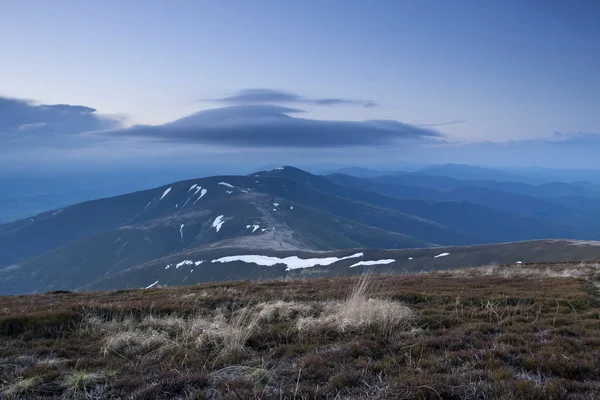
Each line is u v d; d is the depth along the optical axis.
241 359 7.35
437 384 5.43
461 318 9.77
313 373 6.37
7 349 8.30
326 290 15.44
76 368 7.02
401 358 6.92
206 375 6.32
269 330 8.97
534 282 16.25
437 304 11.72
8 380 6.55
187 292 16.52
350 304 9.88
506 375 5.77
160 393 5.84
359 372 6.15
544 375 5.95
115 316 10.96
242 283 20.41
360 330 8.77
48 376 6.57
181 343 8.30
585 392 5.23
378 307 9.57
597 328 8.52
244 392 5.61
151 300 13.96
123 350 8.21
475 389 5.30
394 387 5.47
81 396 5.91
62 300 16.31
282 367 6.74
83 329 9.88
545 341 7.34
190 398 5.58
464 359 6.67
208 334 8.45
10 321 10.09
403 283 17.30
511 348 6.99
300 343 8.17
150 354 7.80
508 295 12.54
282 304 11.30
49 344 8.83
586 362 6.25
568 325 8.80
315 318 9.99
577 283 14.70
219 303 12.95
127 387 6.10
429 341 7.58
